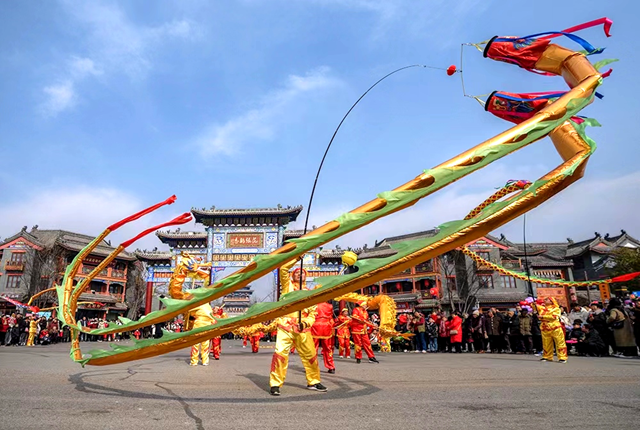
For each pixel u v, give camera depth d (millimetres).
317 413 4062
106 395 5109
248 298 48531
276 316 3873
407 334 6797
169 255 38750
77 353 5785
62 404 4516
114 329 4707
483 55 4453
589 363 9742
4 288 44375
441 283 40219
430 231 45688
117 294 51344
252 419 3799
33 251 44594
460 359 11742
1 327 22422
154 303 53031
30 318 23984
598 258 43656
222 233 36438
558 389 5578
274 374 5219
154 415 3973
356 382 6449
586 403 4551
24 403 4559
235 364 10094
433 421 3713
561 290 40938
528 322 13680
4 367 8633
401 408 4301
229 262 35906
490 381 6480
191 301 3990
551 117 3445
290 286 6301
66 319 5777
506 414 4000
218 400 4797
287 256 3451
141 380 6578
